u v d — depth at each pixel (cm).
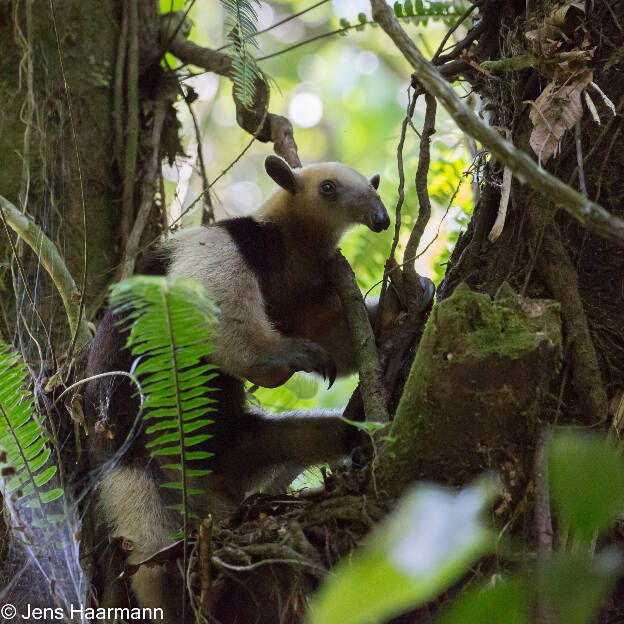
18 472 640
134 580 735
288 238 952
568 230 646
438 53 782
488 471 529
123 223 945
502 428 519
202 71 1069
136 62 990
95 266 927
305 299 962
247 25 883
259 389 1105
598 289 633
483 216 695
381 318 782
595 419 590
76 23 968
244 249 867
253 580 600
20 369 632
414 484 553
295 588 573
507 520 523
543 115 641
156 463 789
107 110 972
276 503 665
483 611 266
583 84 632
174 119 1044
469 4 1015
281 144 1024
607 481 271
